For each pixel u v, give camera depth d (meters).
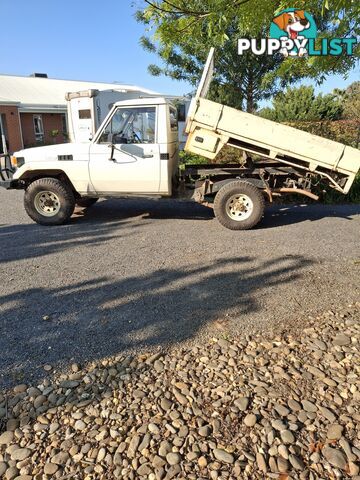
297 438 2.31
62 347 3.31
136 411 2.55
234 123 6.21
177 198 7.16
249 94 13.18
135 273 4.89
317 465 2.14
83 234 6.70
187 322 3.66
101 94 15.12
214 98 12.87
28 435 2.39
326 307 3.88
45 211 7.27
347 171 6.23
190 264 5.14
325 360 3.03
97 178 6.95
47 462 2.20
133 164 6.78
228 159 9.87
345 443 2.26
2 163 7.78
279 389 2.71
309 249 5.64
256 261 5.19
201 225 7.15
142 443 2.30
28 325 3.69
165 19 3.50
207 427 2.40
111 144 6.79
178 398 2.65
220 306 3.96
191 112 6.26
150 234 6.61
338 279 4.53
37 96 27.06
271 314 3.77
